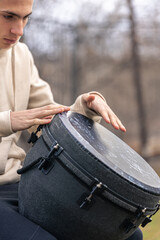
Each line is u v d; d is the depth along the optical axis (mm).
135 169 1512
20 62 1963
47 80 6426
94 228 1398
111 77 11328
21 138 3904
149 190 1408
